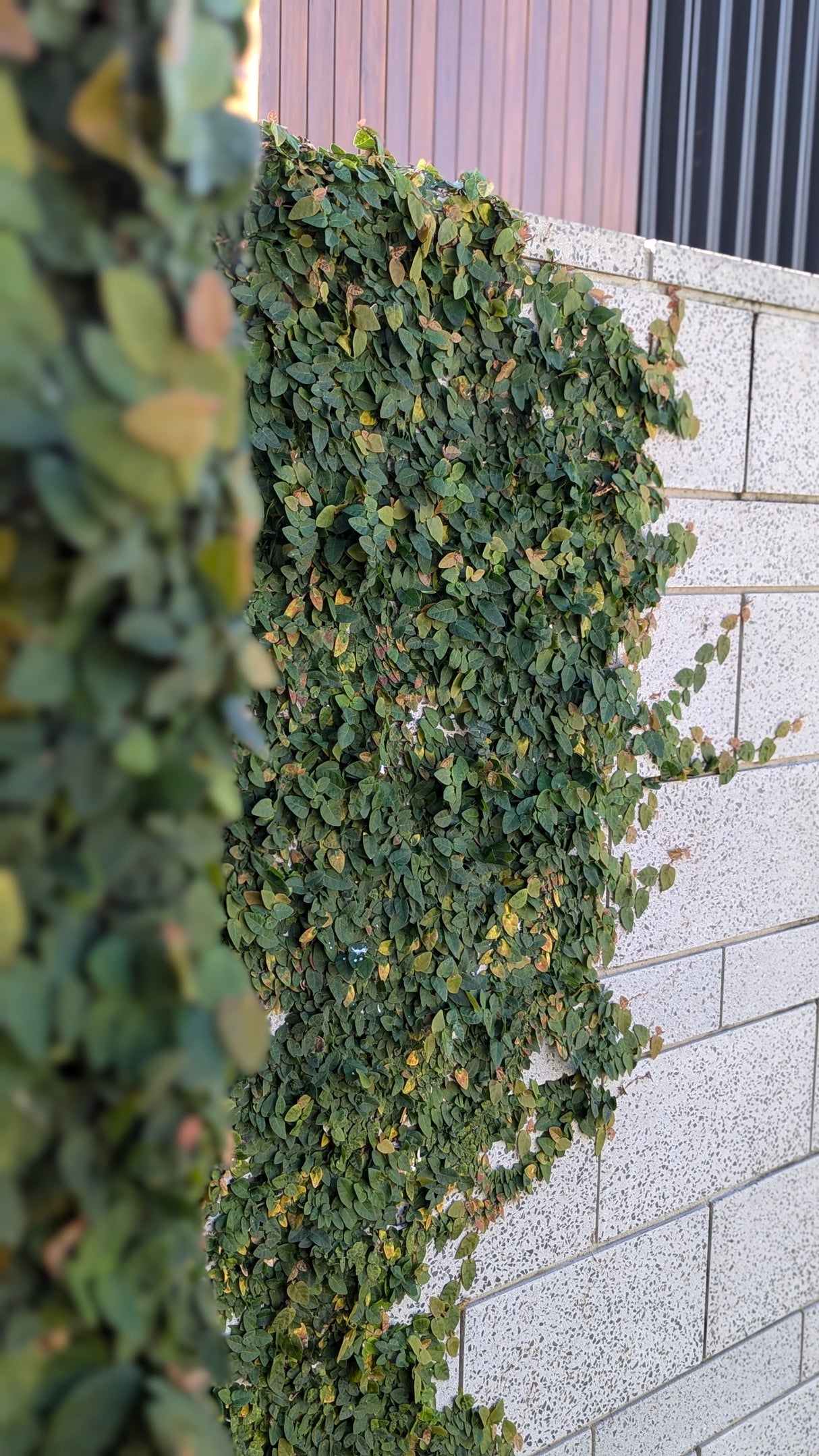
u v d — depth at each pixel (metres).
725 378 3.08
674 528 2.96
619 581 2.81
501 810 2.64
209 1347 0.84
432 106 3.85
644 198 4.08
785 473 3.29
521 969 2.71
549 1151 2.85
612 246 2.73
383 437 2.32
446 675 2.51
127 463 0.66
